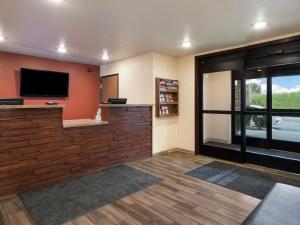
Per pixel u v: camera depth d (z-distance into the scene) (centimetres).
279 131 412
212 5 248
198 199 266
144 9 258
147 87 475
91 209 243
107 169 385
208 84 473
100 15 274
